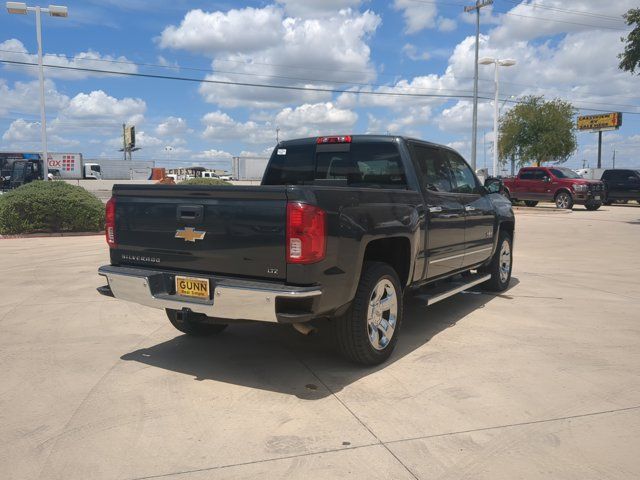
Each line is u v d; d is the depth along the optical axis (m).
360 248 4.16
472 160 32.75
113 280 4.55
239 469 3.00
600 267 10.03
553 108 41.53
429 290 5.78
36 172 37.25
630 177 30.00
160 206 4.39
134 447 3.24
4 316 6.25
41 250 11.97
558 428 3.48
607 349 5.07
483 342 5.30
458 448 3.22
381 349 4.60
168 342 5.32
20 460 3.10
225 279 4.02
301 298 3.70
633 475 2.95
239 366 4.63
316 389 4.11
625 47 19.12
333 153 5.91
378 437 3.36
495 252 7.38
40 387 4.16
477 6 32.34
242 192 3.92
